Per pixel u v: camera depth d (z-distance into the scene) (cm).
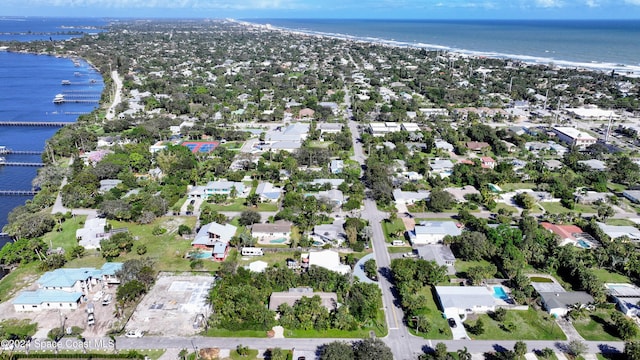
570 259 12300
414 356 9444
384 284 11956
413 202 16825
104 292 11544
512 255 12588
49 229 14800
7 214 16738
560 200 17350
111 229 14800
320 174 18925
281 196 17462
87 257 13188
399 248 13788
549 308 10788
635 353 9006
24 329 10219
